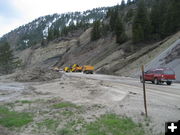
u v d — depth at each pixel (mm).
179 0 55375
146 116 9023
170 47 39375
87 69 55156
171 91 17734
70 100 14086
